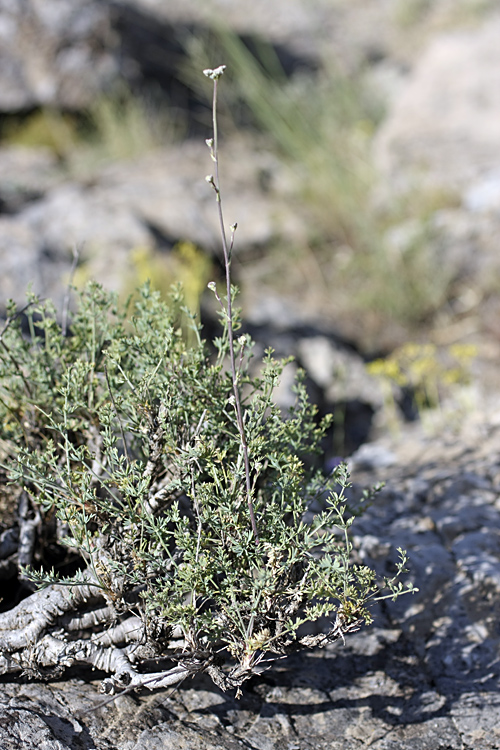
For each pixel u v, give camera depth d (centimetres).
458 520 272
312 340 585
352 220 731
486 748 184
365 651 216
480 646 217
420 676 208
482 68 833
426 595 236
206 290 595
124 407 182
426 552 254
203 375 192
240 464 169
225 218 744
